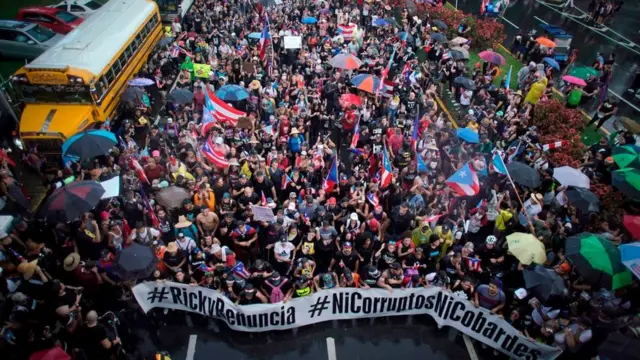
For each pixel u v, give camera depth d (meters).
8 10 25.25
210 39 21.83
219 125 13.50
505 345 8.72
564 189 11.43
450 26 25.44
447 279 8.96
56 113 13.45
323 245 9.38
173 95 14.62
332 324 9.51
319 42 21.73
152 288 8.89
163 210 9.88
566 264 9.41
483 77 18.00
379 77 17.81
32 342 7.68
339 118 15.55
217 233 10.24
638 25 29.23
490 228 11.05
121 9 19.03
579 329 8.03
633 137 14.44
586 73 18.02
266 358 8.80
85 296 9.29
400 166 12.65
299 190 11.46
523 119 14.88
